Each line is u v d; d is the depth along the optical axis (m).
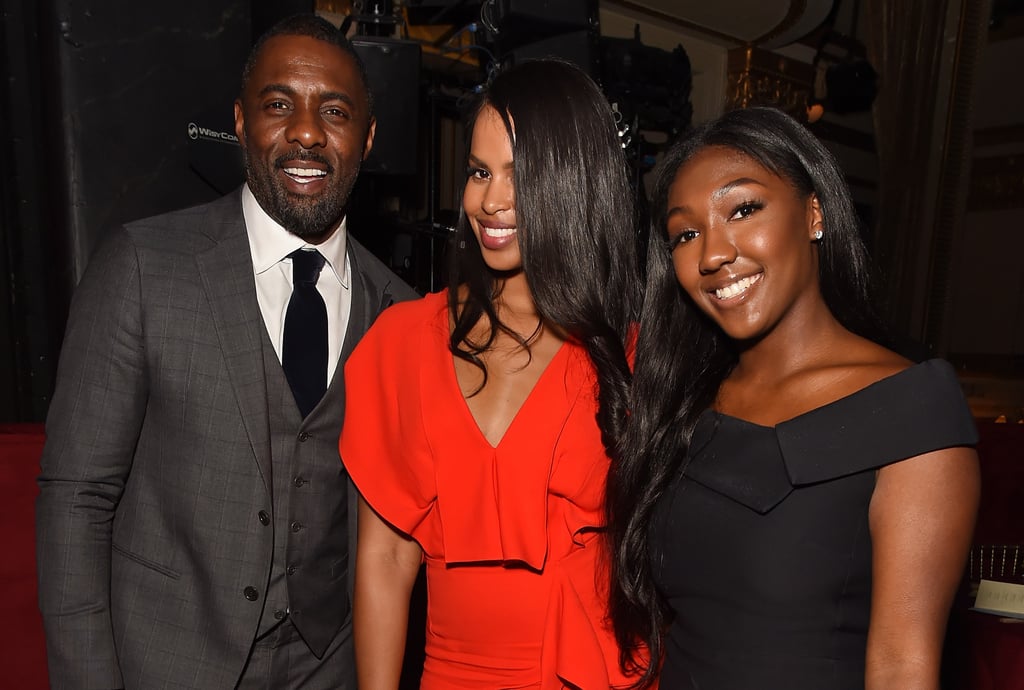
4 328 2.88
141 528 1.36
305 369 1.42
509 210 1.27
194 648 1.34
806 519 1.00
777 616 1.01
